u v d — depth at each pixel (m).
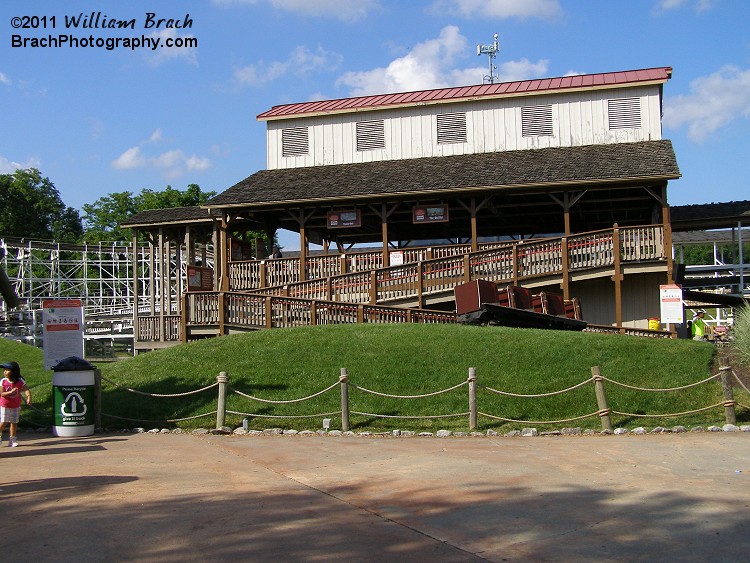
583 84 31.98
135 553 6.85
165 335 28.11
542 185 27.31
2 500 8.98
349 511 8.30
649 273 27.14
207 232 36.38
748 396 15.30
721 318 46.41
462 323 21.61
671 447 12.16
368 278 27.34
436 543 7.14
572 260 26.19
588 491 9.12
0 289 12.29
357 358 17.94
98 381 15.42
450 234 41.50
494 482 9.67
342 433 14.30
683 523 7.71
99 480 10.05
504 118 32.53
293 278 30.45
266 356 18.64
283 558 6.68
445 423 14.75
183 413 15.95
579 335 18.94
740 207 31.28
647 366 16.75
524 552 6.87
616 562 6.59
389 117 33.81
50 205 103.62
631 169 26.77
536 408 15.20
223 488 9.51
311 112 34.41
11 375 13.48
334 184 30.67
